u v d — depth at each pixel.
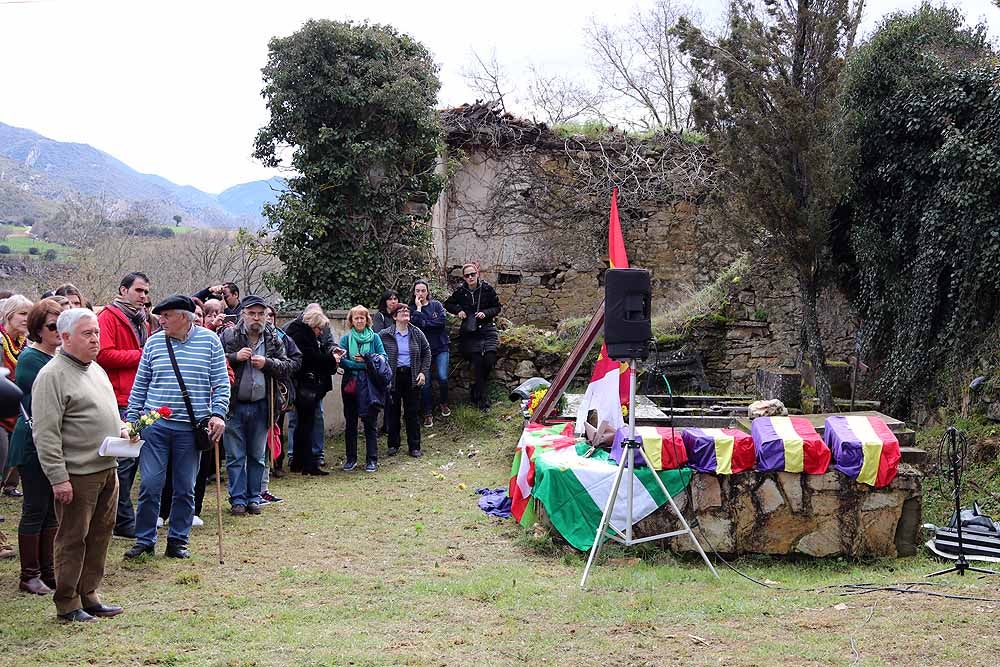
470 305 11.76
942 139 10.59
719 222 12.08
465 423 11.38
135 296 6.84
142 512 6.07
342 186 12.80
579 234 15.13
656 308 14.99
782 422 6.66
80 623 4.71
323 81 12.55
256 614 4.97
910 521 6.55
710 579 5.84
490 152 15.09
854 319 12.13
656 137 15.33
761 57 10.70
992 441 9.00
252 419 7.64
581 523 6.54
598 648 4.40
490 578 5.73
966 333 10.16
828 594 5.47
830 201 10.81
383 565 6.11
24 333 6.95
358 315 9.83
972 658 4.25
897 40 11.40
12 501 7.84
